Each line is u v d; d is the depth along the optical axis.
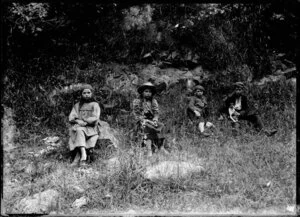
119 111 7.37
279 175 4.98
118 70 8.36
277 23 8.58
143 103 6.25
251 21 8.80
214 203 4.43
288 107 7.23
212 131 6.68
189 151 5.94
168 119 7.07
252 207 4.32
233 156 5.64
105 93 7.70
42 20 7.60
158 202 4.48
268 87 7.88
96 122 5.88
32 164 5.53
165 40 8.81
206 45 8.74
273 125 6.84
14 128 6.68
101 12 8.85
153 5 9.22
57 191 4.75
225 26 8.90
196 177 4.96
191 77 8.34
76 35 8.66
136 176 4.89
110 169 5.21
